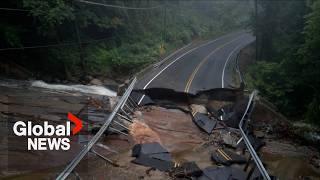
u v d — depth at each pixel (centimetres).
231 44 6400
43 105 1856
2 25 2658
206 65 4062
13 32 2662
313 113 2684
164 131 1914
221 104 2645
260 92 3106
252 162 1644
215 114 2367
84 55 3347
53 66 2967
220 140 1908
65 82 2845
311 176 1683
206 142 1859
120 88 2542
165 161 1505
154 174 1391
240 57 5212
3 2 2806
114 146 1585
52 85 2589
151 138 1759
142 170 1411
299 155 1925
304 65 3044
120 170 1380
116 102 2184
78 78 3022
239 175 1445
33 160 1309
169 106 2389
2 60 2633
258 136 2103
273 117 2412
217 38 7044
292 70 3139
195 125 2108
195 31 6531
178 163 1530
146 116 2095
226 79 3334
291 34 3619
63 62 3019
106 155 1489
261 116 2400
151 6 5428
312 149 2095
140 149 1547
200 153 1706
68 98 2088
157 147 1595
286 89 3047
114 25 3884
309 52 2748
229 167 1547
